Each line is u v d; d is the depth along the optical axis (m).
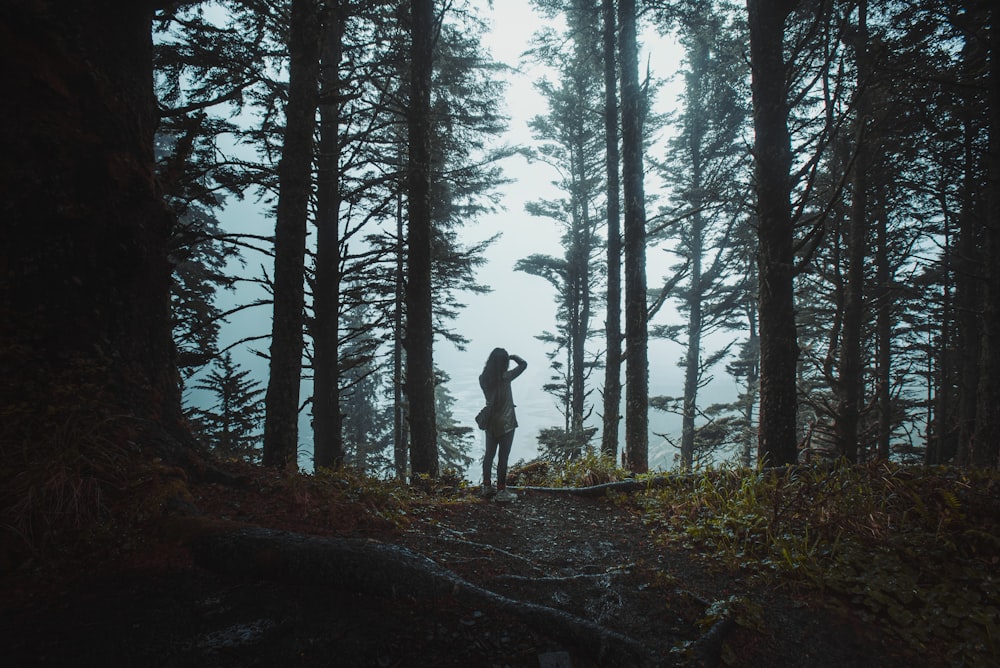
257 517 3.51
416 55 8.95
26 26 3.34
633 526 5.02
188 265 13.33
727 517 4.49
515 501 5.86
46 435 3.13
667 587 3.32
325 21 7.05
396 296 13.79
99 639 2.05
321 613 2.44
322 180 9.13
